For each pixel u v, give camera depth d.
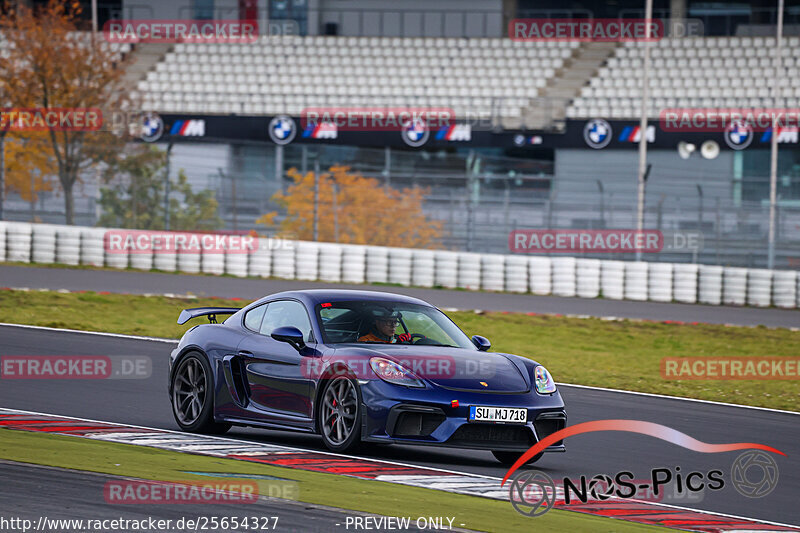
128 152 98.88
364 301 29.19
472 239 97.06
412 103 132.25
